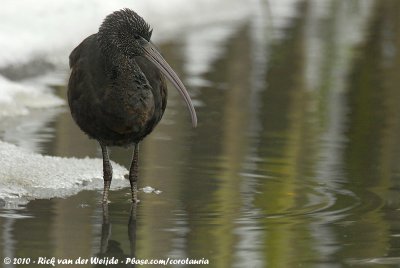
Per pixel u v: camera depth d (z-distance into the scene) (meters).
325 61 20.19
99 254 9.77
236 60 20.05
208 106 16.52
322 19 24.73
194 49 20.89
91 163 13.26
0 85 16.78
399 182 12.55
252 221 10.90
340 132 15.05
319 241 10.21
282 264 9.52
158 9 23.77
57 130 15.05
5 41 18.83
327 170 13.02
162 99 12.22
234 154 13.72
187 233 10.44
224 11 25.20
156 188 12.20
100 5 22.03
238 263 9.51
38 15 20.62
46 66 18.83
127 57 11.66
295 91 17.75
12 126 15.19
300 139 14.60
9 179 12.34
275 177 12.72
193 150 13.89
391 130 15.23
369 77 18.95
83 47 11.91
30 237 10.23
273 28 23.41
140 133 11.84
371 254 9.84
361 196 11.95
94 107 11.66
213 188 12.24
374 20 24.72
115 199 11.87
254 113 16.14
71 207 11.46
